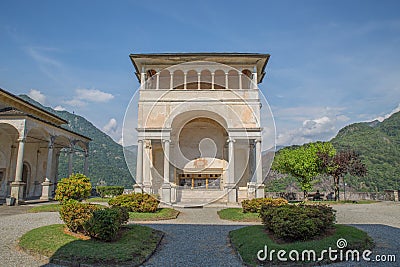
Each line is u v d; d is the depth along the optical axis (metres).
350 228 9.11
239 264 6.98
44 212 15.86
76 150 32.09
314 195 27.92
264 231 9.09
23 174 28.16
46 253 7.23
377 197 27.09
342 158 25.42
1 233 9.80
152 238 9.05
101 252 7.14
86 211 9.07
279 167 26.45
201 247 8.59
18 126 21.66
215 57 22.62
